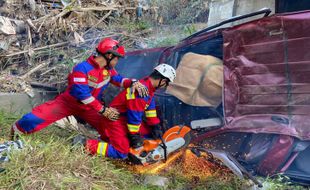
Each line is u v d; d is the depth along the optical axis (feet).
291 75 11.19
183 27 25.94
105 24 24.12
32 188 9.26
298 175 11.17
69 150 11.25
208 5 27.55
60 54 19.61
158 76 11.91
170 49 15.25
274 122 11.29
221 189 11.14
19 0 21.30
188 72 13.42
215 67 12.97
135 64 16.46
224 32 12.71
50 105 12.24
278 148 11.21
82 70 11.57
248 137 12.01
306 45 10.87
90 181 10.28
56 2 23.41
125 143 12.08
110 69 12.16
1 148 10.50
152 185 11.41
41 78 18.28
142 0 27.73
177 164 12.47
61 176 9.95
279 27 11.34
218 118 12.66
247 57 12.08
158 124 12.90
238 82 12.24
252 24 11.94
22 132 12.23
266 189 10.78
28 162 9.98
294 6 19.67
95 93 12.12
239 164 11.30
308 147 11.18
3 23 19.01
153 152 12.09
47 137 12.94
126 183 11.05
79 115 12.64
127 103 11.87
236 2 22.41
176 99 13.96
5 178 9.35
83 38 21.71
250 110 11.88
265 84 11.66
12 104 16.01
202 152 12.22
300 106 11.02
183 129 12.60
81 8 23.12
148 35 24.84
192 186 11.45
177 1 28.19
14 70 18.39
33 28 19.99
